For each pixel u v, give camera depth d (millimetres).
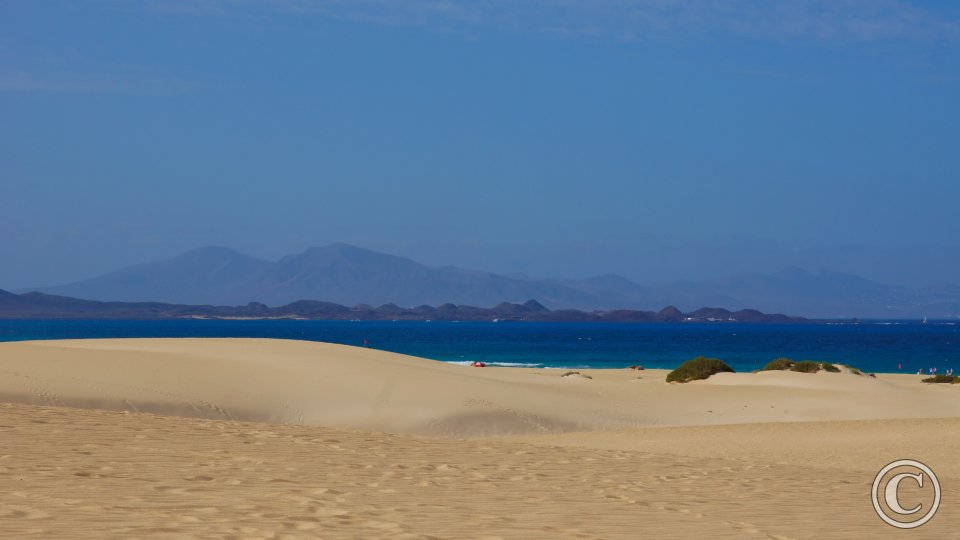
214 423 18875
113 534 6957
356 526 7887
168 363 36969
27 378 31125
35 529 7008
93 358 36656
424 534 7629
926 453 23234
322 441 16250
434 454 15188
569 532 8156
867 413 40000
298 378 36656
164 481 10172
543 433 32500
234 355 42125
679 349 147125
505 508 9547
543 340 192125
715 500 11047
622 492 11430
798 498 11602
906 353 136500
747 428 30031
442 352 129625
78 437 14125
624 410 38312
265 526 7613
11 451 12031
